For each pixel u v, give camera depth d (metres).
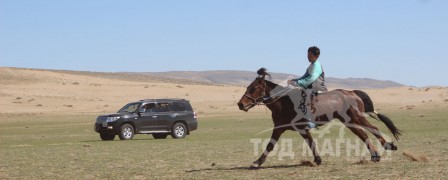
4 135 43.41
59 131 48.06
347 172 15.78
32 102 94.88
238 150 24.19
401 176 14.73
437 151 20.98
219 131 43.66
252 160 19.94
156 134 38.69
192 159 20.61
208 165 18.61
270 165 18.27
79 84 125.75
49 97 104.31
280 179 14.96
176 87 125.44
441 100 99.94
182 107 38.09
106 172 17.30
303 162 17.86
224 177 15.62
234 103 95.25
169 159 20.73
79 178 16.20
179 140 34.16
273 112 17.34
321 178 14.88
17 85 123.12
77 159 21.45
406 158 18.75
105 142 33.69
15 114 77.38
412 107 85.69
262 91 17.17
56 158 22.06
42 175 16.98
